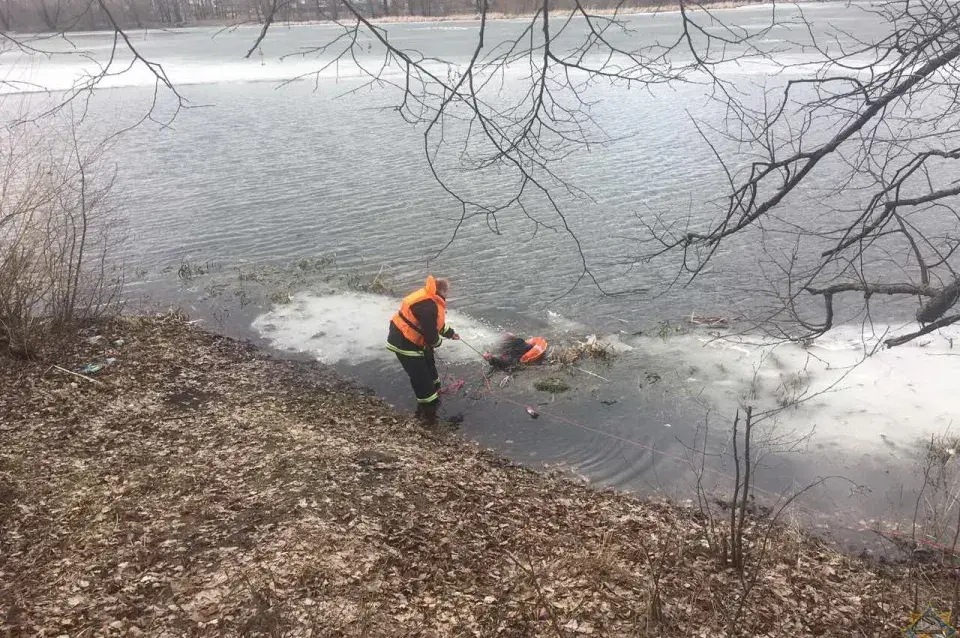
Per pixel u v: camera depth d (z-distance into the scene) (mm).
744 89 22562
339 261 13141
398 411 8258
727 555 5539
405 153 21500
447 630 4551
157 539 5219
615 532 5984
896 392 8188
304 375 9070
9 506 5492
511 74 28531
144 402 7867
